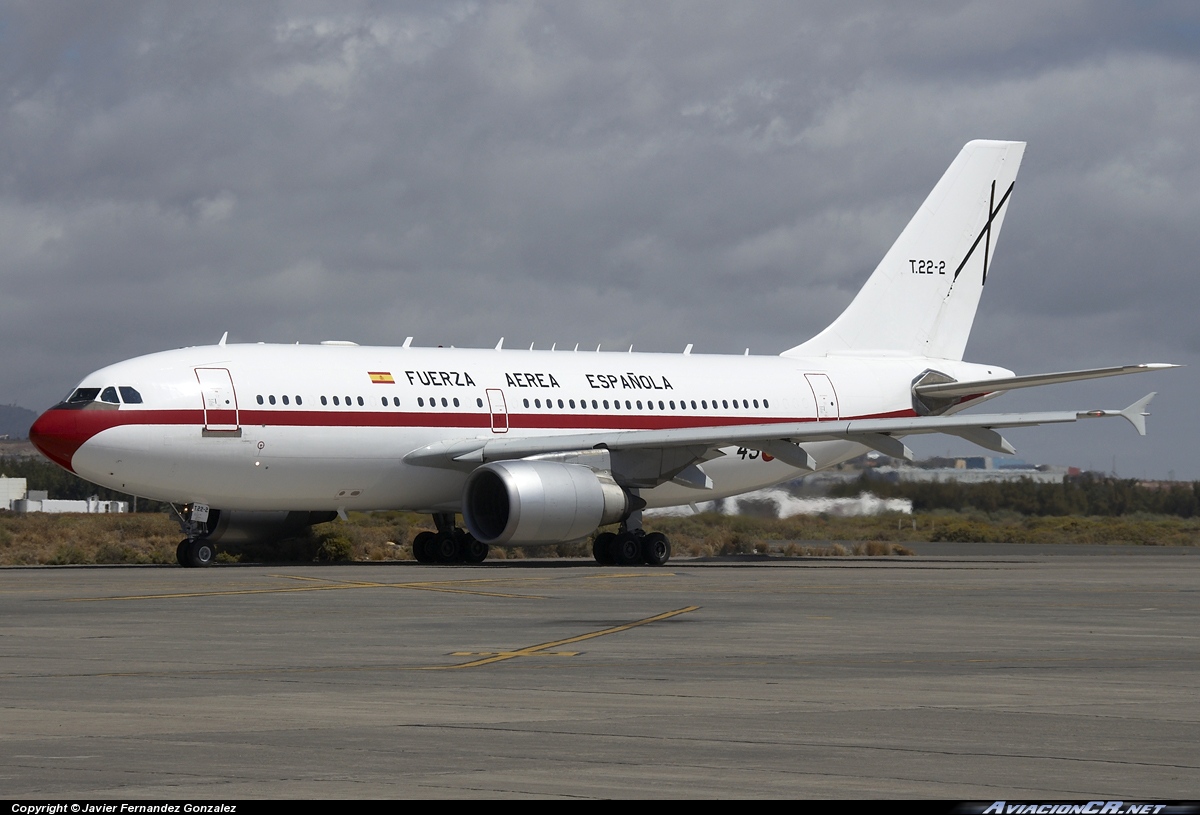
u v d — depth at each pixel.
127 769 24.09
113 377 82.94
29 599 59.81
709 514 150.12
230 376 84.81
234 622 49.81
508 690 33.31
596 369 99.75
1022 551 138.00
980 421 86.19
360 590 65.44
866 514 163.00
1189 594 67.31
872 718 29.44
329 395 87.31
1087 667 37.97
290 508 89.19
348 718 29.23
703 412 102.69
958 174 116.12
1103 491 181.00
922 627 49.06
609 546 93.88
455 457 90.00
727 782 23.27
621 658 39.50
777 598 62.16
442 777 23.55
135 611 54.12
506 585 69.50
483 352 96.75
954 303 116.06
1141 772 24.16
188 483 84.19
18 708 30.52
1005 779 23.58
